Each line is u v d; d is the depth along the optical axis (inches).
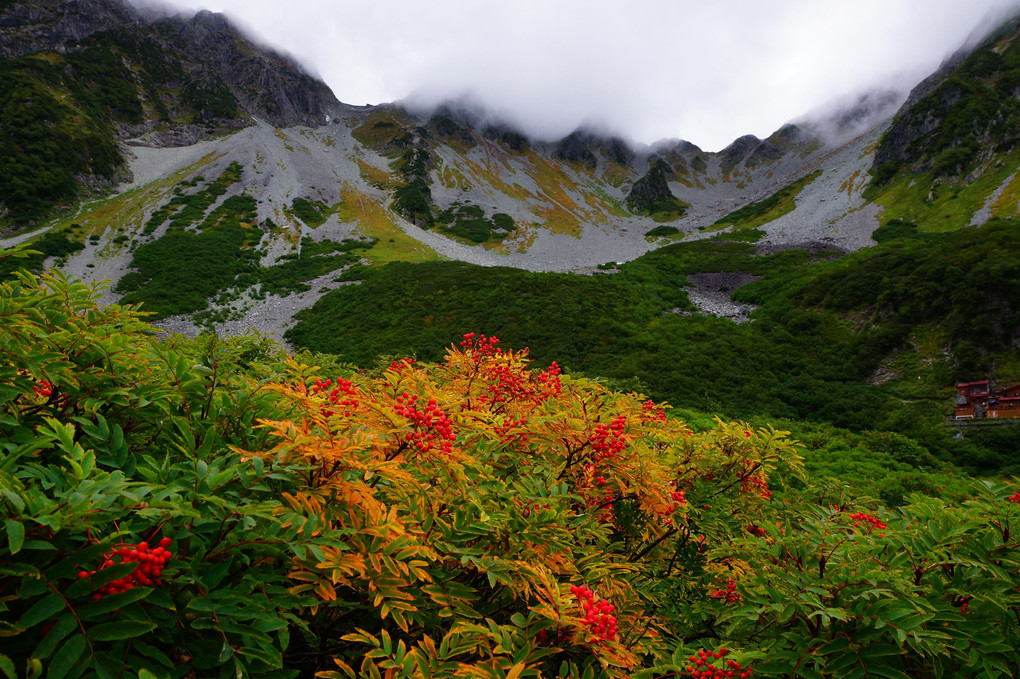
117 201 4463.6
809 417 1713.8
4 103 4717.0
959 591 138.8
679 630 198.1
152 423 147.1
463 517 141.9
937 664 130.3
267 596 109.3
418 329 2506.2
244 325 2844.5
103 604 87.0
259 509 101.9
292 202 4963.1
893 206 4439.0
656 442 259.9
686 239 5693.9
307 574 112.8
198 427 137.7
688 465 263.0
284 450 114.0
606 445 183.6
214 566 103.4
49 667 80.5
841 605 138.6
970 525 147.5
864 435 1327.5
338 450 114.0
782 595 142.0
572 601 125.0
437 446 138.9
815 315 2440.9
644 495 188.5
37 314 124.0
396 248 4247.0
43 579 87.0
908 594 130.2
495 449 184.9
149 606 96.5
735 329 2460.6
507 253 5182.1
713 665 137.6
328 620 136.6
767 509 263.4
